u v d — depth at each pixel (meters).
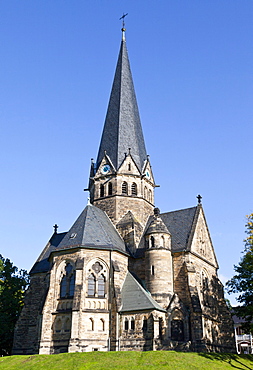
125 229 68.31
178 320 56.47
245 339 100.62
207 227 73.38
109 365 42.34
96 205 73.56
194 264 63.56
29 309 68.00
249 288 55.78
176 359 44.44
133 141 78.50
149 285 59.75
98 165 76.81
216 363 45.72
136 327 53.03
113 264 58.00
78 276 55.25
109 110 82.38
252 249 54.06
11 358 50.00
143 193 74.50
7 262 81.19
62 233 78.19
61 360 45.50
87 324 53.72
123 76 85.25
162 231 62.19
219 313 68.44
